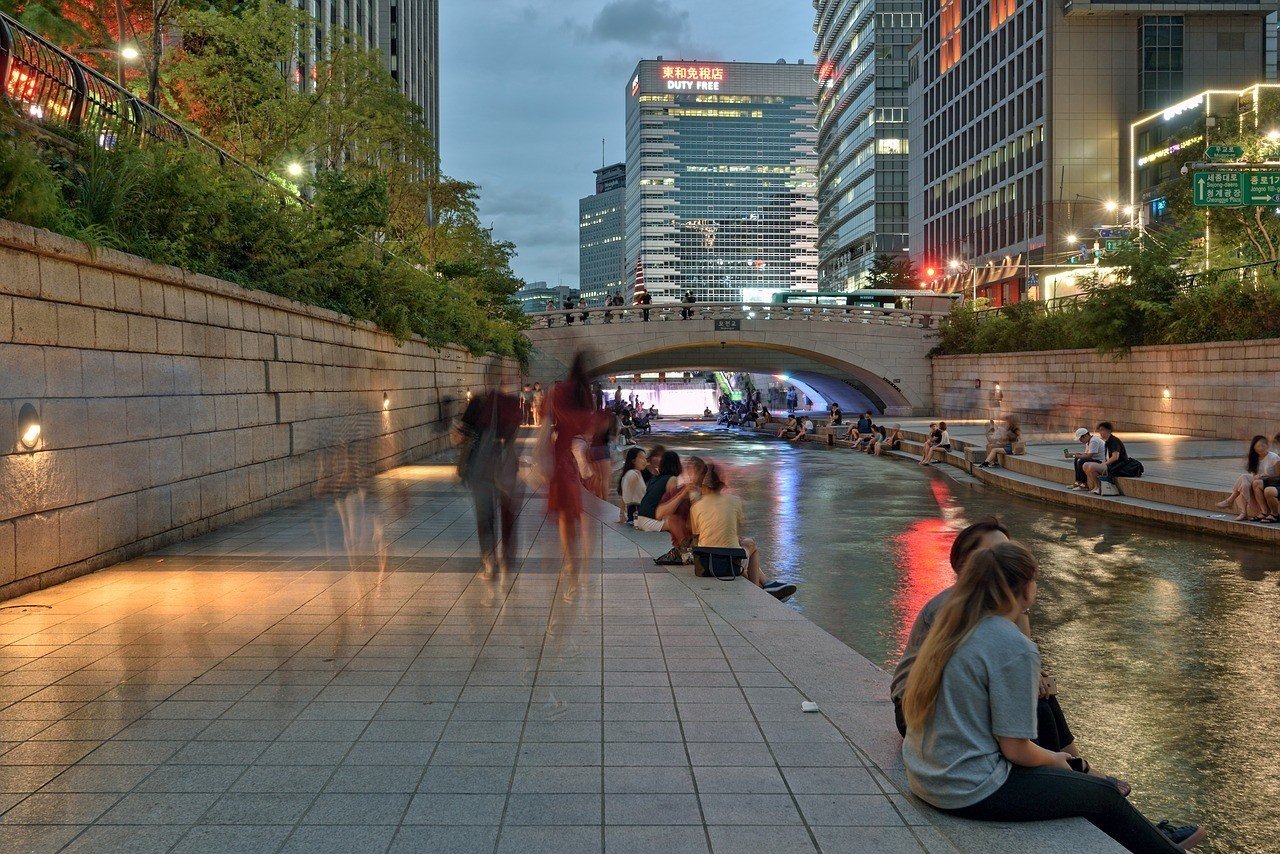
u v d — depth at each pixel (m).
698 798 3.91
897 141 112.88
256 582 8.52
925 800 3.76
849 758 4.38
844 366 52.16
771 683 5.61
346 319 16.98
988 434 24.27
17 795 3.89
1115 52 69.88
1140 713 6.37
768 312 49.19
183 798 3.87
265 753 4.38
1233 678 7.15
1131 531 14.61
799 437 43.06
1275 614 9.15
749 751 4.47
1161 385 30.09
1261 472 13.55
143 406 9.79
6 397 7.55
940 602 4.33
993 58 79.31
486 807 3.81
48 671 5.71
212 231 12.11
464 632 6.77
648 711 5.06
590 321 48.88
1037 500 19.28
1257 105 32.81
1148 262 31.48
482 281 38.84
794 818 3.72
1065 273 53.94
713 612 7.53
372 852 3.41
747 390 99.12
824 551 13.45
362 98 27.00
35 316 7.93
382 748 4.46
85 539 8.76
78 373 8.60
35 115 10.16
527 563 9.66
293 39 23.58
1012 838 3.53
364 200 20.03
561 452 7.33
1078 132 69.81
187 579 8.63
